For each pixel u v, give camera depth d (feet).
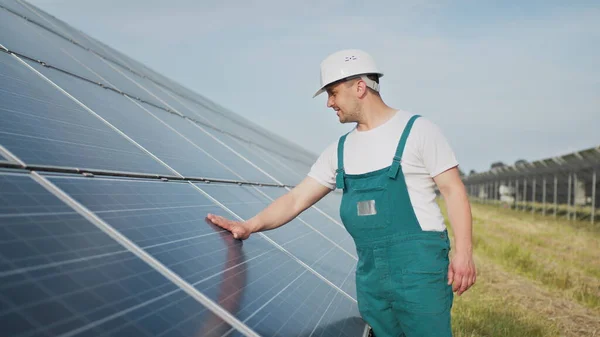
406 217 10.21
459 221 10.25
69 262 5.94
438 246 10.28
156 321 5.88
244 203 13.94
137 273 6.64
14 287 5.00
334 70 10.72
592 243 47.57
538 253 39.52
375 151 10.48
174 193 10.86
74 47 22.35
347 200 10.71
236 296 7.82
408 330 10.54
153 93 24.71
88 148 10.13
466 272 10.14
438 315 10.16
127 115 15.17
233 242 10.41
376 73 10.83
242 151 24.62
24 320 4.67
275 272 10.16
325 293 11.27
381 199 10.25
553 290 26.66
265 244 11.85
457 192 10.30
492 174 146.41
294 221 16.57
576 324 21.11
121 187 9.26
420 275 10.11
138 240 7.50
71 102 12.49
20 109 9.77
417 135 10.25
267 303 8.37
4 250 5.44
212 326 6.54
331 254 15.38
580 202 87.04
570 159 77.20
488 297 23.95
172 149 14.55
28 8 24.93
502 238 48.34
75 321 5.07
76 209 7.33
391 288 10.33
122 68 27.04
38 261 5.61
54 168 8.27
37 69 13.41
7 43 14.14
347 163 10.81
